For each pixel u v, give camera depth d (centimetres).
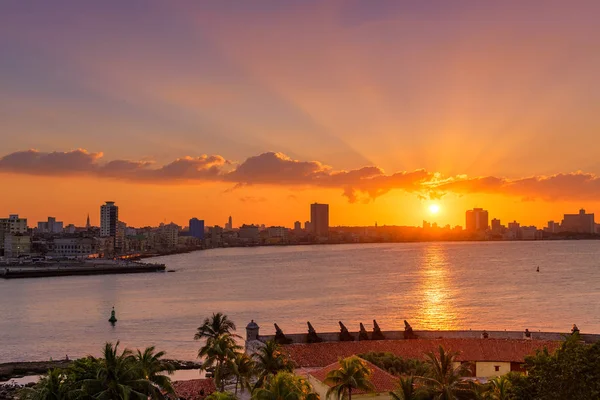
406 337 12069
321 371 8538
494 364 9906
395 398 6469
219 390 8950
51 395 5956
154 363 6862
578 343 6303
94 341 16688
